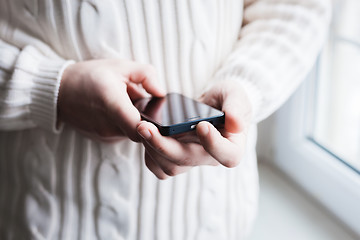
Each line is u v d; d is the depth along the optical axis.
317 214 0.68
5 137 0.47
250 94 0.44
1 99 0.40
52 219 0.48
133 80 0.42
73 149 0.45
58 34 0.41
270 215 0.69
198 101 0.42
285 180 0.79
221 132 0.38
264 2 0.51
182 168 0.37
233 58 0.48
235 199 0.55
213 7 0.45
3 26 0.42
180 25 0.44
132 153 0.46
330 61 0.68
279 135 0.78
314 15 0.48
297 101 0.71
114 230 0.49
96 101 0.38
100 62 0.41
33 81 0.40
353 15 0.64
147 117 0.36
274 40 0.48
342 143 0.76
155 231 0.51
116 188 0.47
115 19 0.41
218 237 0.55
